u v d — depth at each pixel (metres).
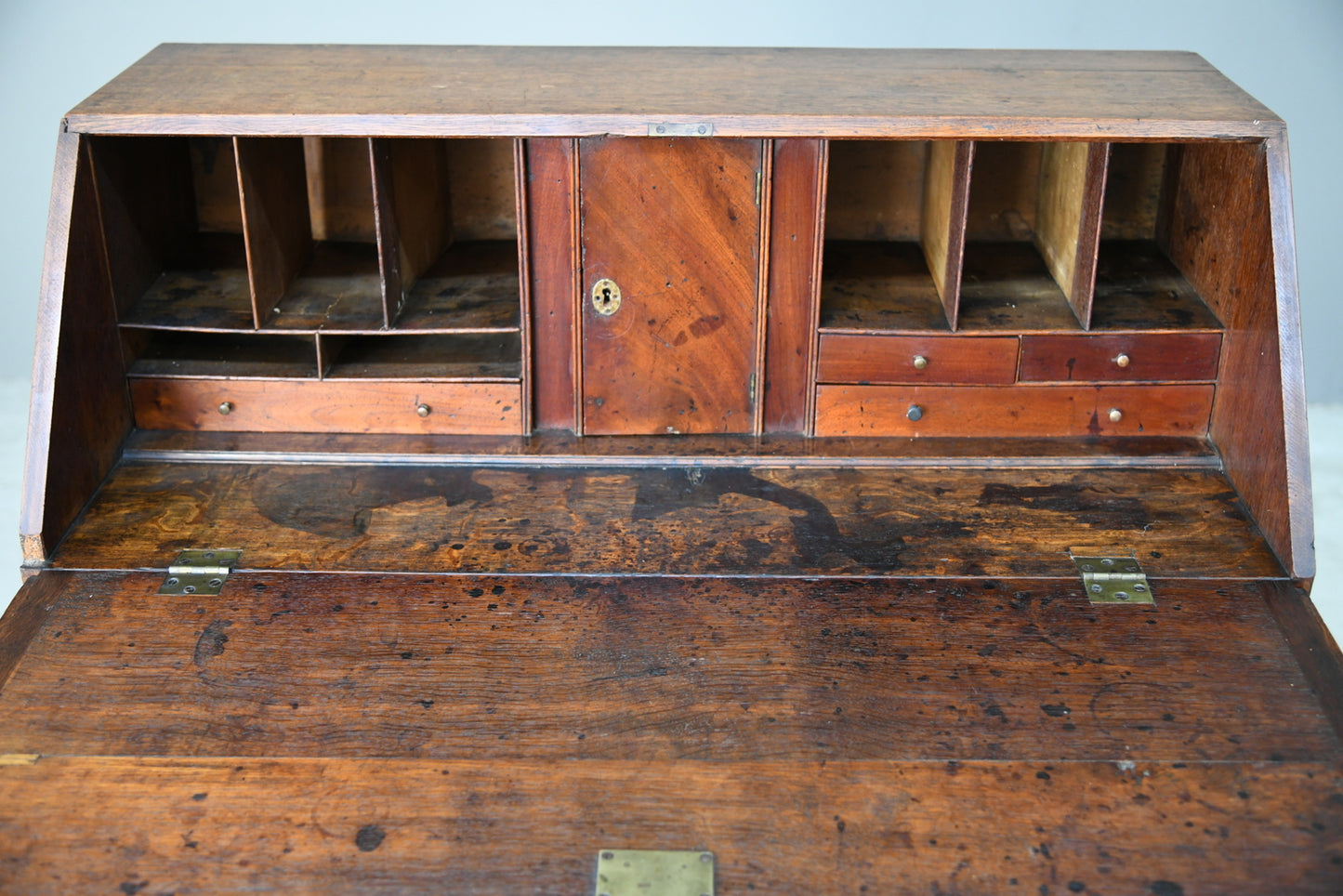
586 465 2.62
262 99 2.45
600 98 2.48
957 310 2.58
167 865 1.74
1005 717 1.99
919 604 2.23
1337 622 3.38
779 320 2.60
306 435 2.69
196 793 1.85
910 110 2.40
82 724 1.96
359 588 2.26
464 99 2.46
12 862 1.74
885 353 2.62
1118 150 2.92
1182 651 2.13
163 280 2.77
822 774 1.89
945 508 2.49
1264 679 2.07
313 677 2.06
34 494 2.32
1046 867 1.74
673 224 2.51
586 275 2.55
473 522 2.44
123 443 2.64
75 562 2.32
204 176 2.94
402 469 2.61
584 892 1.71
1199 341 2.61
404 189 2.65
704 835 1.79
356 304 2.69
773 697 2.03
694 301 2.58
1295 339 2.33
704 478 2.58
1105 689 2.05
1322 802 1.84
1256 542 2.40
